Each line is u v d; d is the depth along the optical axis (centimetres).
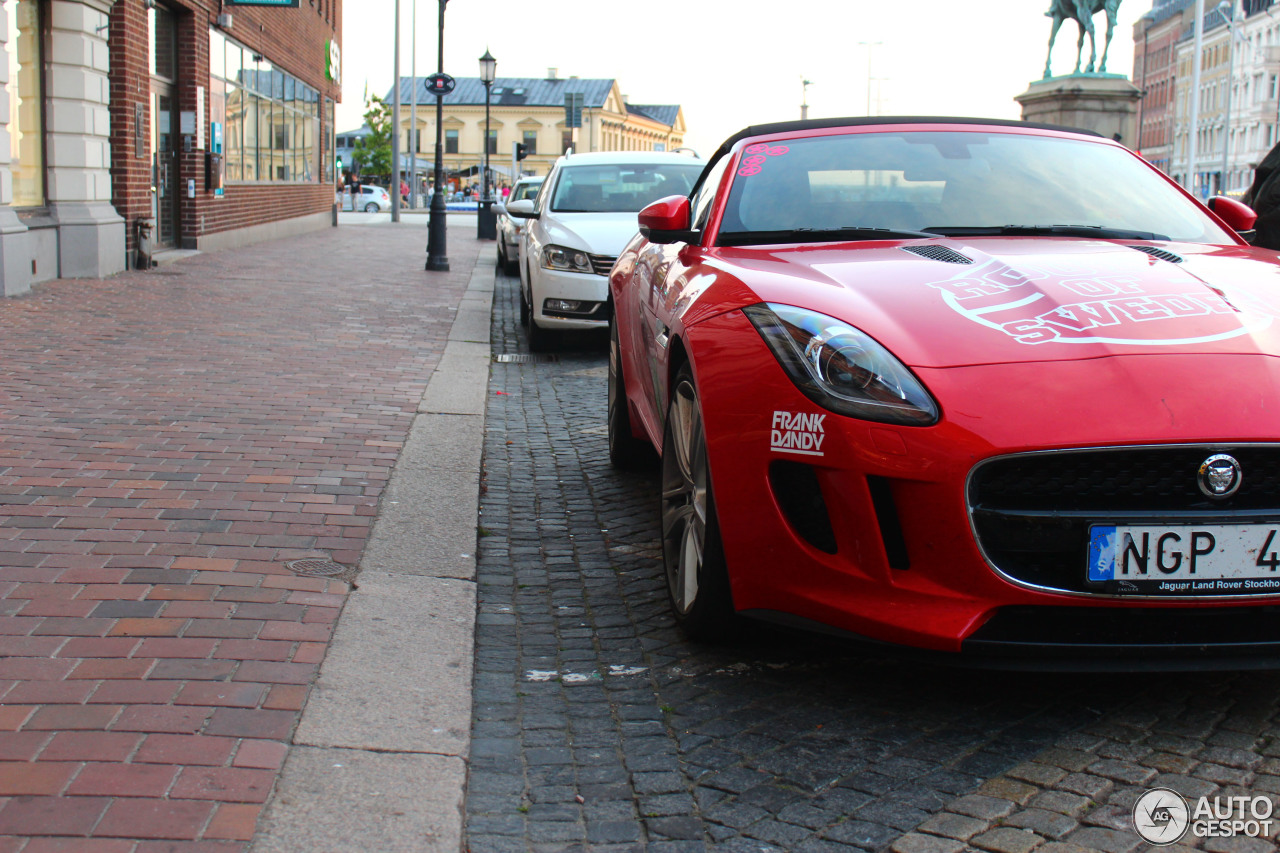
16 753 238
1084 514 257
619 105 11312
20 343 794
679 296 365
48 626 306
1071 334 276
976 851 222
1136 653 260
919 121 438
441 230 1683
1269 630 266
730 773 255
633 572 400
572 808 239
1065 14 2400
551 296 934
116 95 1386
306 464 502
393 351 861
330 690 279
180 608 325
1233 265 328
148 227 1441
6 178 1089
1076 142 434
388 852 213
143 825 214
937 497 259
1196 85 4731
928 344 277
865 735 274
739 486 291
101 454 496
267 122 2352
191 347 819
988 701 292
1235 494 258
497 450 593
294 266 1641
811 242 376
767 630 320
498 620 350
